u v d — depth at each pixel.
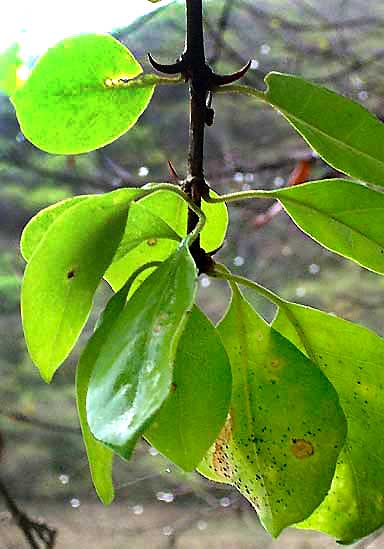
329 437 0.26
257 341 0.27
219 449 0.27
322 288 1.27
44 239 0.25
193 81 0.27
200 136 0.27
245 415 0.26
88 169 1.08
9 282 1.07
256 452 0.26
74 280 0.26
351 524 0.27
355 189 0.27
